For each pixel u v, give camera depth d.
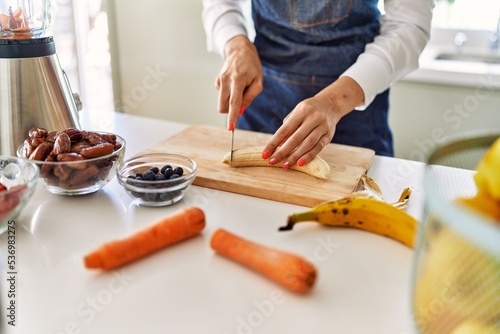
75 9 2.08
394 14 1.23
